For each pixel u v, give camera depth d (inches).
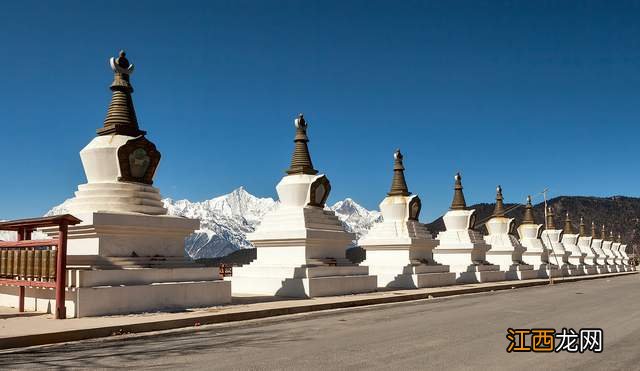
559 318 853.8
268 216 1305.4
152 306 837.2
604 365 513.0
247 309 874.8
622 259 4419.3
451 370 484.4
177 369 482.0
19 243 807.7
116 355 544.7
